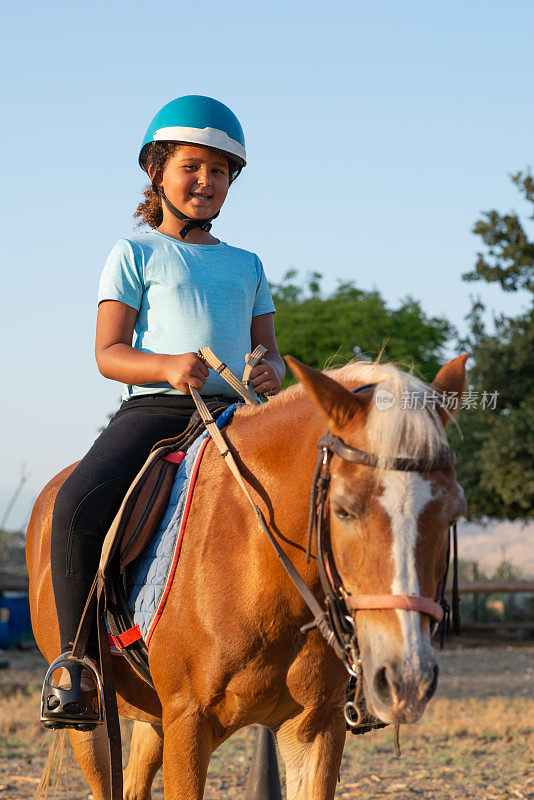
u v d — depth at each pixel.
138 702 2.85
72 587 2.64
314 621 2.23
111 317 2.92
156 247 3.02
